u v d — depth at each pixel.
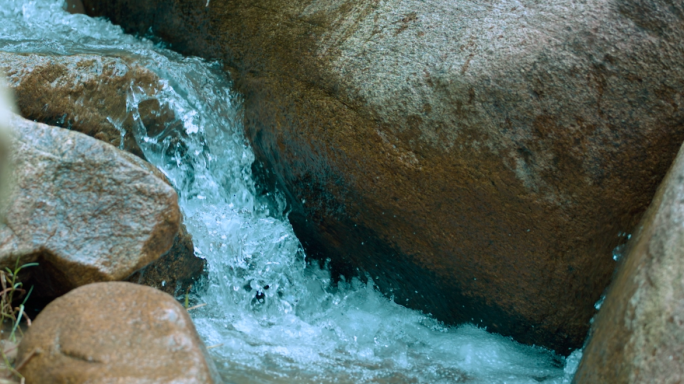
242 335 3.56
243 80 4.32
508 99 3.26
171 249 3.51
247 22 4.41
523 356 3.65
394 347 3.74
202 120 4.25
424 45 3.58
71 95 3.68
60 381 2.19
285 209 4.34
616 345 2.56
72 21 5.27
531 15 3.34
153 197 3.04
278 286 4.28
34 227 2.86
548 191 3.28
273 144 4.09
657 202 2.91
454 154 3.42
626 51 3.13
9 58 3.55
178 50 4.93
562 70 3.18
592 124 3.17
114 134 3.90
